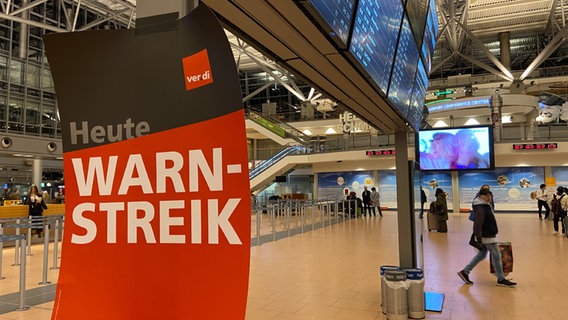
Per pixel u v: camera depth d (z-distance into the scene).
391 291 4.23
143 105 1.21
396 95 3.76
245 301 1.06
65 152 1.28
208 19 1.13
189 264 1.13
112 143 1.24
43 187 31.56
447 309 4.63
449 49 37.62
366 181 23.20
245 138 1.08
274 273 6.59
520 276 6.34
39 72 24.77
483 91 29.14
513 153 19.23
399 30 3.61
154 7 1.22
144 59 1.22
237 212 1.09
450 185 21.31
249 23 1.85
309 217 19.69
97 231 1.23
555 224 11.78
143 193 1.19
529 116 24.31
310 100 33.16
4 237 4.34
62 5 26.23
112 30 1.25
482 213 5.73
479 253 5.87
